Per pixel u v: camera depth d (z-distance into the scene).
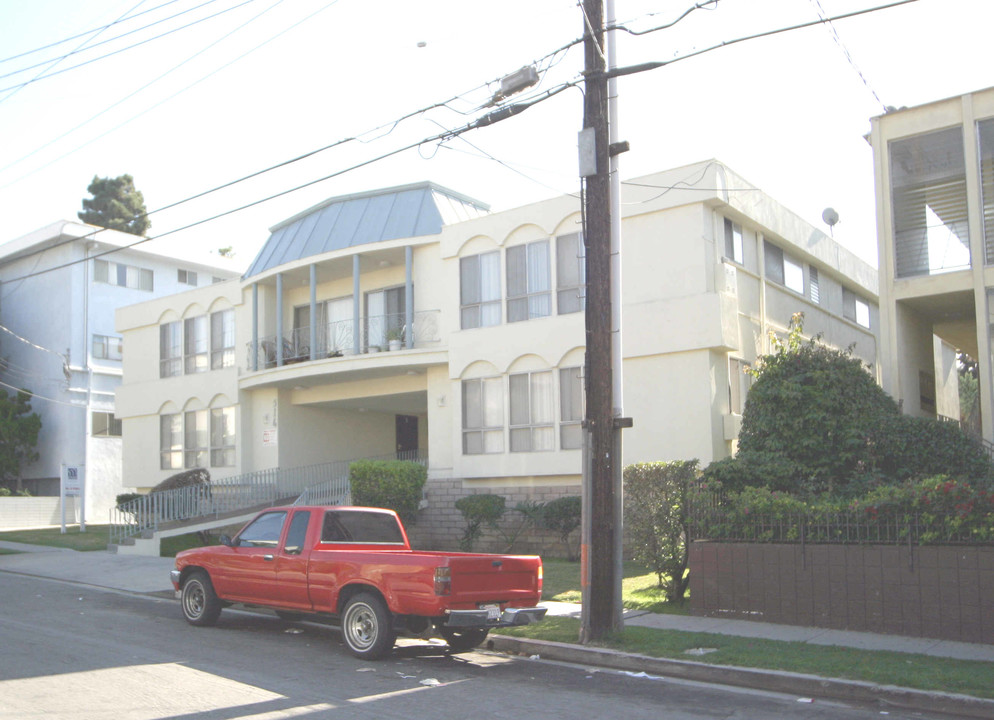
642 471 13.94
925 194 16.70
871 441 14.95
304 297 28.03
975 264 15.84
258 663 9.88
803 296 23.78
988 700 7.95
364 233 24.66
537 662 10.39
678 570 13.66
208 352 29.47
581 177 11.17
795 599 12.12
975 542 11.05
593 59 11.16
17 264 40.12
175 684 8.73
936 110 16.47
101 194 61.34
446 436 23.02
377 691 8.61
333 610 10.58
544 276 21.27
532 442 21.03
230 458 28.19
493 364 21.81
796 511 12.34
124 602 15.27
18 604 14.73
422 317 23.78
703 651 10.18
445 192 25.66
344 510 11.46
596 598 10.80
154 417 31.02
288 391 27.86
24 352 39.28
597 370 11.01
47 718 7.38
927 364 18.47
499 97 12.56
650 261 19.66
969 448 14.73
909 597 11.31
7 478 38.53
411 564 9.84
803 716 7.88
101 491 38.03
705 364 18.77
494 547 21.69
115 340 39.34
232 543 12.04
